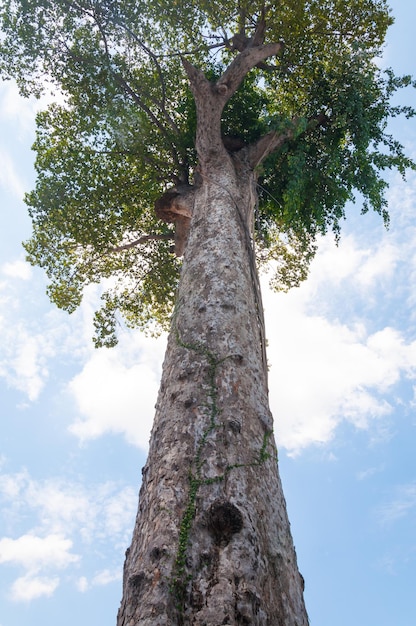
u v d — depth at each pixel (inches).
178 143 484.4
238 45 504.7
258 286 282.7
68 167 515.5
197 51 507.5
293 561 162.2
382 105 490.3
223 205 329.1
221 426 185.9
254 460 180.7
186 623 132.0
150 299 593.0
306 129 472.1
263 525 161.8
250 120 478.6
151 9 490.3
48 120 522.0
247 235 312.8
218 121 399.9
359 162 471.5
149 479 177.0
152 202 531.2
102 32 487.2
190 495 162.7
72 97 507.5
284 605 145.1
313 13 497.4
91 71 485.7
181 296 260.5
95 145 508.7
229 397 199.0
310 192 478.0
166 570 141.8
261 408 203.9
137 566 149.4
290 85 517.7
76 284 569.6
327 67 502.9
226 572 141.8
